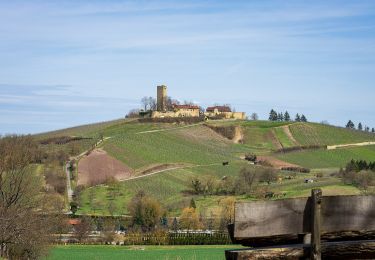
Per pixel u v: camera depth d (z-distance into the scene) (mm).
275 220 8703
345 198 8789
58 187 146000
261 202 8719
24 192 48969
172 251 74812
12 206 46438
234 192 156250
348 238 8938
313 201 8711
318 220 8695
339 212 8789
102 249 80938
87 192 153750
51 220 49625
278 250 8742
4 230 43844
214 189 161000
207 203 141875
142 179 177375
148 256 66500
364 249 8773
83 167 177625
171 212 135625
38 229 46469
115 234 95375
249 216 8680
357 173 149625
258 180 167000
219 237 92562
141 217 116500
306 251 8781
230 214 110125
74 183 160750
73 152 194500
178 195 160250
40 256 48812
